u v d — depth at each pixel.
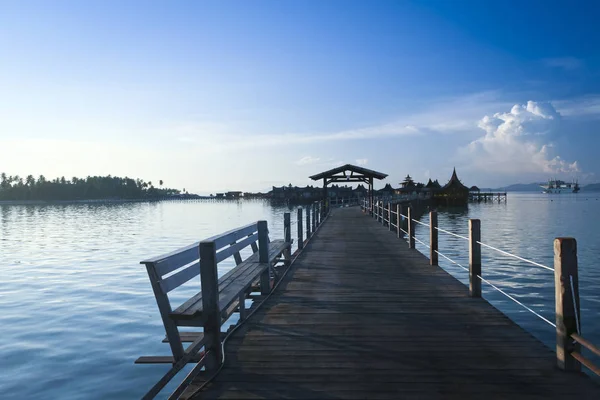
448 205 89.88
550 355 4.49
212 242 4.28
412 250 12.70
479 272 7.03
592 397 3.57
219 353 4.26
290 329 5.43
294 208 120.25
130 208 139.75
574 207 94.75
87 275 18.70
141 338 9.91
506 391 3.69
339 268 9.78
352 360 4.41
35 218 78.31
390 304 6.63
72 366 8.34
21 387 7.46
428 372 4.10
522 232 37.09
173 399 3.46
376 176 31.84
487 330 5.34
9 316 11.91
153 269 3.84
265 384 3.89
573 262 4.04
